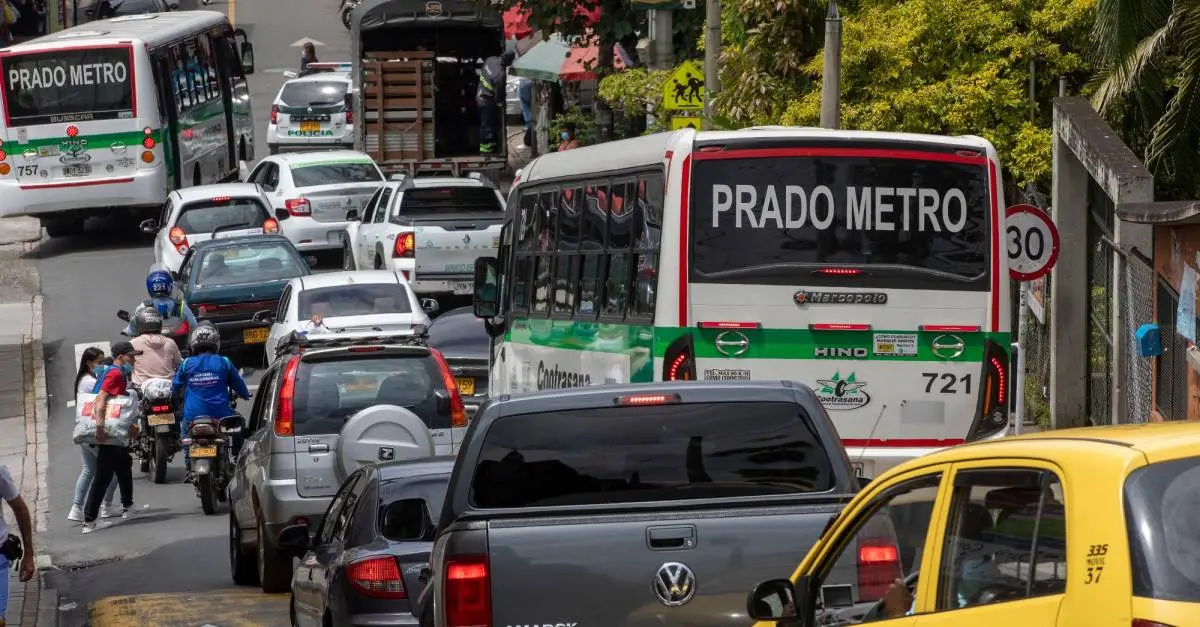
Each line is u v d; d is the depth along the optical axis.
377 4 122.62
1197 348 43.31
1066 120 60.19
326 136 144.75
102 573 53.44
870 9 71.19
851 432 40.09
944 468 17.28
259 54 197.12
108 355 90.38
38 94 114.88
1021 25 69.81
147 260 117.00
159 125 116.81
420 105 124.62
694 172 39.88
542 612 23.22
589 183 46.78
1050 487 15.26
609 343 44.00
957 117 68.06
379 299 75.19
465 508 24.52
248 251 88.44
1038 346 68.25
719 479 24.94
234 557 50.62
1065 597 14.52
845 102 69.88
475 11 122.62
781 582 19.66
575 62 124.62
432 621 25.23
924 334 40.22
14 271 115.06
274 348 74.88
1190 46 54.91
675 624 23.36
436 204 95.44
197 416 62.69
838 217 40.03
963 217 40.34
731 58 78.88
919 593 17.20
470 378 72.75
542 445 24.86
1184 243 45.28
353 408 46.69
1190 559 13.95
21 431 80.19
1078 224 62.09
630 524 23.45
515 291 55.62
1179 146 57.00
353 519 33.84
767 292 39.88
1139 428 16.33
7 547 31.56
